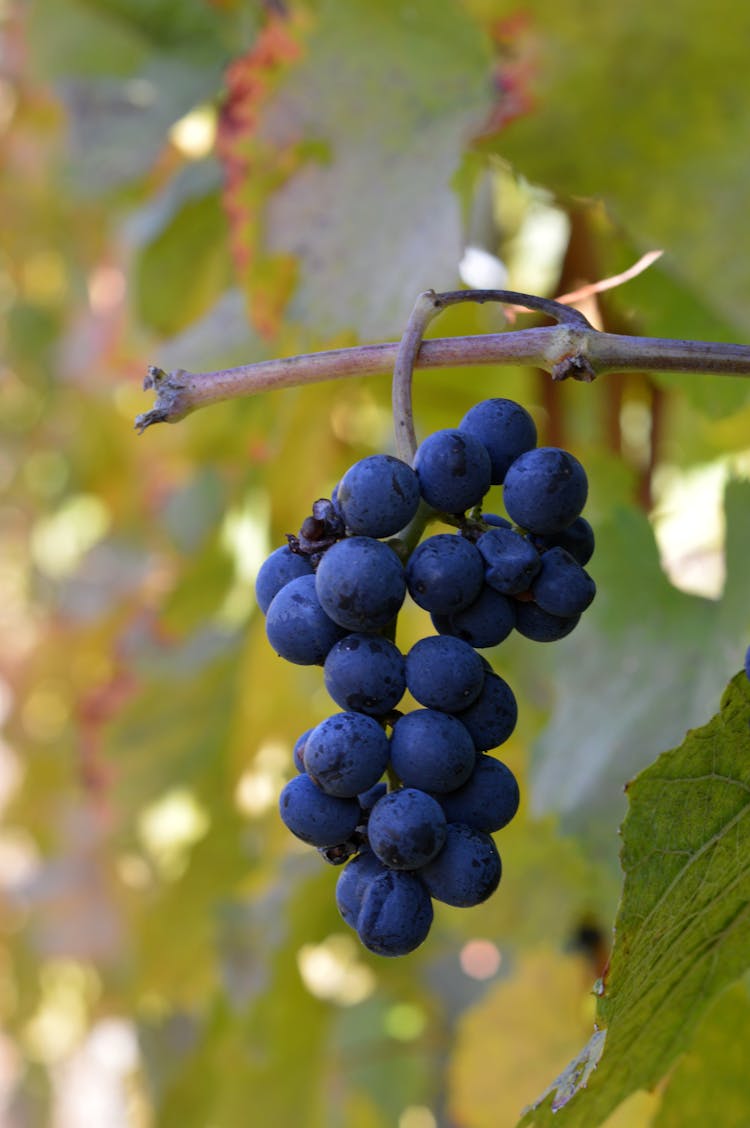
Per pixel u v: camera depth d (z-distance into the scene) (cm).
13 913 173
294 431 90
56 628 157
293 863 109
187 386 50
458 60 68
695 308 68
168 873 115
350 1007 113
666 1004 54
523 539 47
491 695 47
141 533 147
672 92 62
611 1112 57
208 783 113
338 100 70
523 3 63
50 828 162
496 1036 91
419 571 47
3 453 176
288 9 72
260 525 102
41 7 98
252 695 107
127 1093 171
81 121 98
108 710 113
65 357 139
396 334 65
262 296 71
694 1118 62
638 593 68
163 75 97
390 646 47
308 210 70
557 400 83
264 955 109
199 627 110
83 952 160
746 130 62
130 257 100
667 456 84
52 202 131
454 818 47
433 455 47
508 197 89
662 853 50
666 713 65
